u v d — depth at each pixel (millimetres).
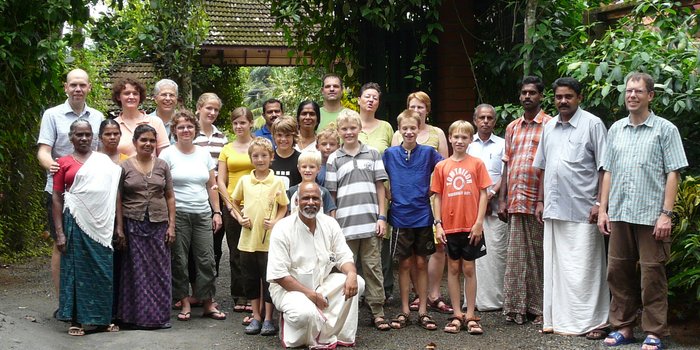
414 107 6520
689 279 5371
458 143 5742
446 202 5770
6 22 7535
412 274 6098
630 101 5133
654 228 5043
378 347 5262
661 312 5066
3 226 8672
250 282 5656
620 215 5164
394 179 5863
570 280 5555
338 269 5402
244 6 16953
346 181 5793
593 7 7926
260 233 5613
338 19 8664
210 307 6141
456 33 8805
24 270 8250
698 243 5391
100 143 5969
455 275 5777
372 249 5785
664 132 5074
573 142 5566
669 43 6137
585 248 5527
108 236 5469
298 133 6309
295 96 17438
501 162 6473
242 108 6328
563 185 5570
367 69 8820
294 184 5949
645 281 5082
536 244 5973
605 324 5520
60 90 8266
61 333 5430
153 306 5656
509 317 6008
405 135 5820
